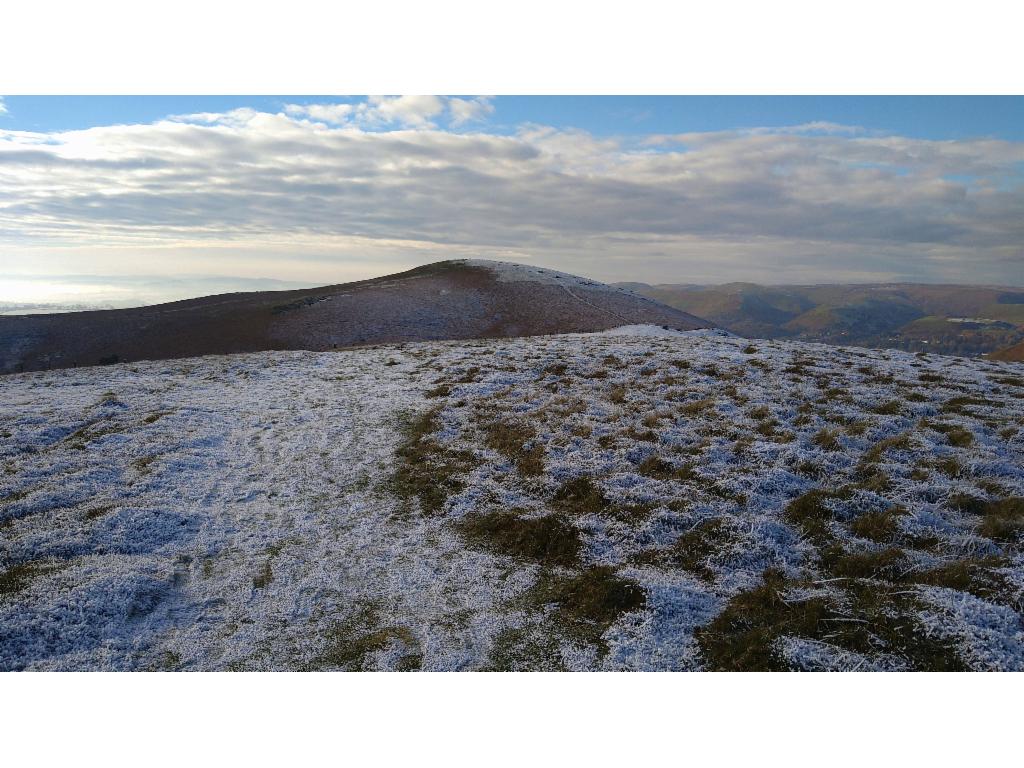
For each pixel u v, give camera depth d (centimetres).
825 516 1097
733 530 1072
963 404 1625
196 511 1296
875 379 1942
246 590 1015
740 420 1622
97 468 1464
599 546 1083
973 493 1094
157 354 6425
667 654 798
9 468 1439
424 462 1545
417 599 977
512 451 1563
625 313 7606
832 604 829
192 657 846
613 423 1702
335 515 1291
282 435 1789
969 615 760
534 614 916
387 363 2850
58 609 895
